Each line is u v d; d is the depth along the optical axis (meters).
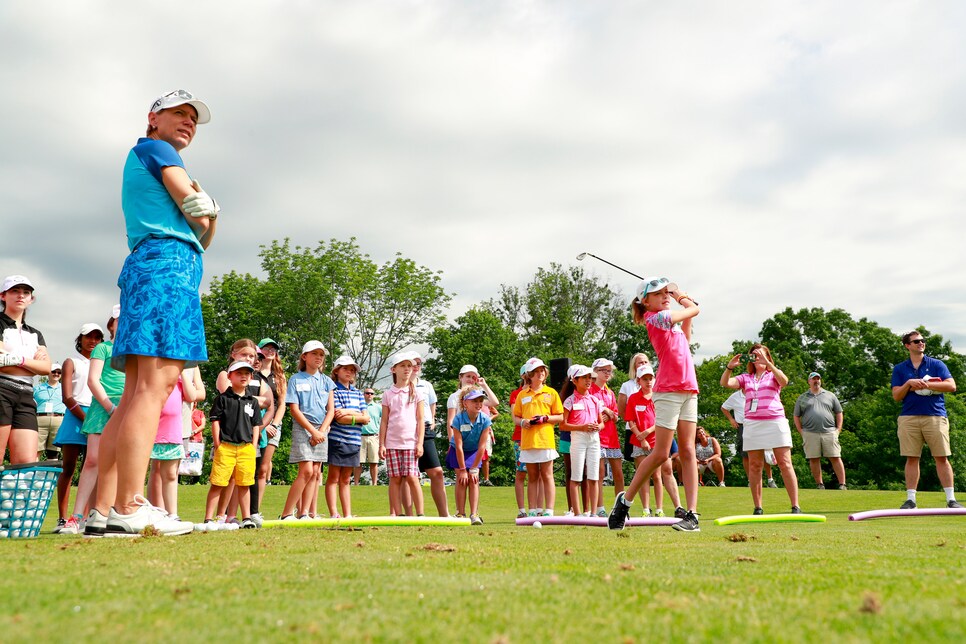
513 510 10.56
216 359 34.31
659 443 5.39
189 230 3.99
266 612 1.68
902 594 1.94
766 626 1.55
